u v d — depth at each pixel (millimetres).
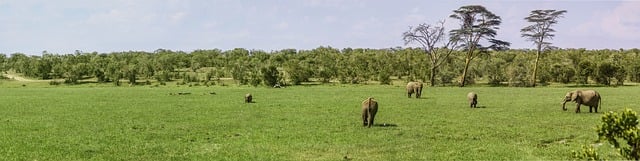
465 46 95500
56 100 54750
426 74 112438
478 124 30469
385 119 33469
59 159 20938
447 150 22141
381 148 22750
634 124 12445
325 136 26031
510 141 24344
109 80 122000
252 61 157750
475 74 109125
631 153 12438
